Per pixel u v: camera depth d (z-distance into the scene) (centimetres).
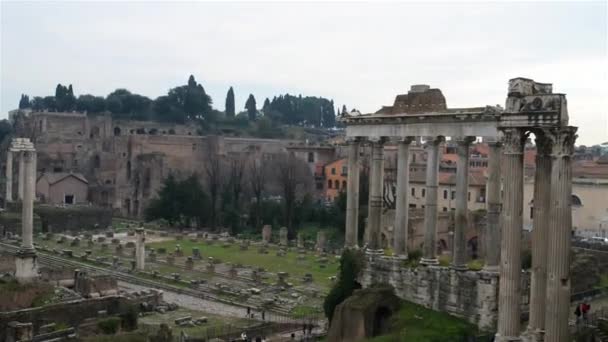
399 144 5625
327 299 6000
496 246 4884
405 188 5609
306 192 15812
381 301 5341
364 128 5988
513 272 3541
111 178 19262
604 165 11338
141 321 6756
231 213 14350
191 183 15175
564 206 3353
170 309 7381
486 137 4944
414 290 5384
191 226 14825
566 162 3359
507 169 3572
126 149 18838
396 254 5609
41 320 5844
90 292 7319
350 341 5262
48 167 19938
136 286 8694
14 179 17950
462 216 5109
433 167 5350
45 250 11469
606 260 7700
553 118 3372
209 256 10919
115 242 12256
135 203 18238
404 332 4797
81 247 11850
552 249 3369
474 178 11744
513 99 3544
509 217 3553
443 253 9056
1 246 11675
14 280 7194
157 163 18000
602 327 4450
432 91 5472
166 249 11625
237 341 5559
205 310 7394
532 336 3588
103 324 5775
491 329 4816
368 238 5956
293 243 12275
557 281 3347
